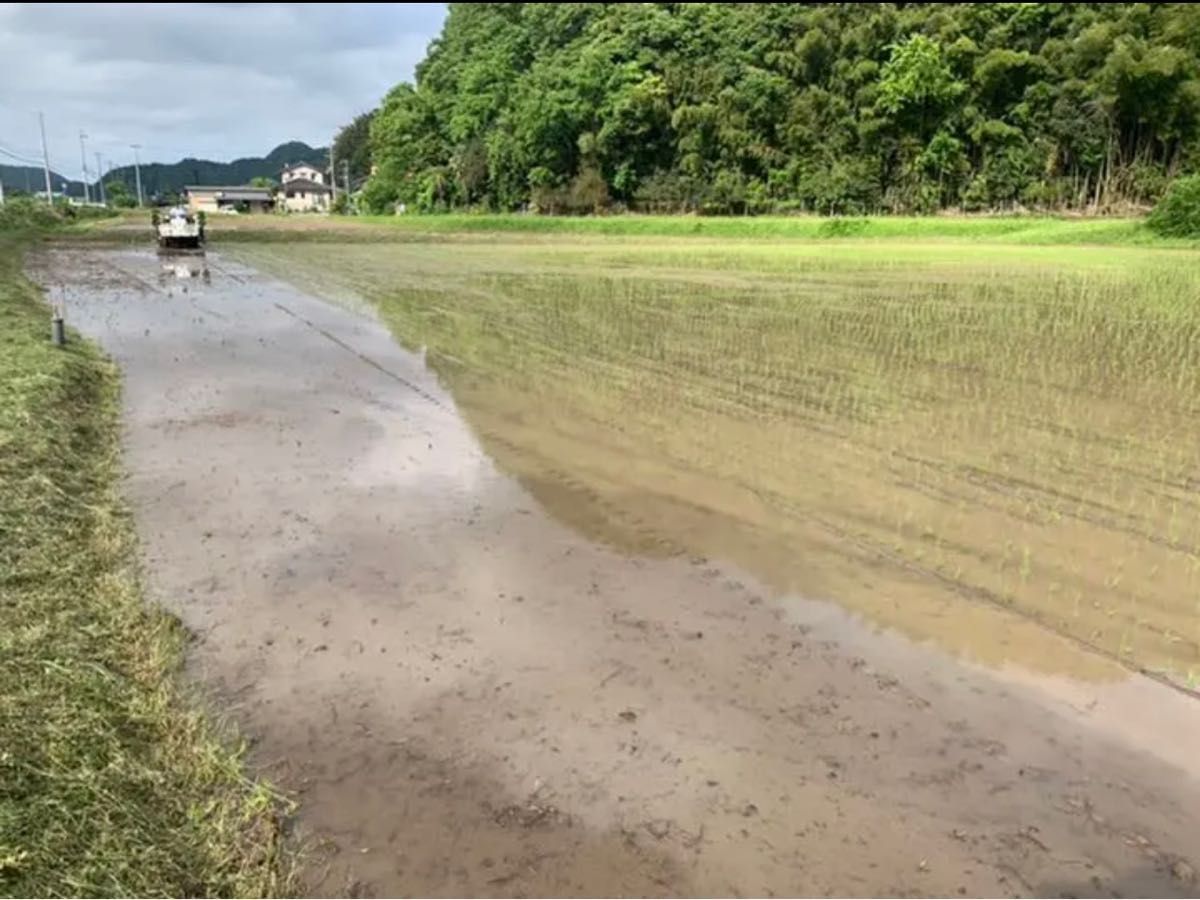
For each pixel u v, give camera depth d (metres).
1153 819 3.35
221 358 11.99
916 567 5.50
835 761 3.68
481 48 64.00
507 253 30.23
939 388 9.89
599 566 5.56
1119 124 40.88
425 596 5.15
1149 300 15.70
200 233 31.72
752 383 10.32
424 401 9.69
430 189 63.69
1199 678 4.28
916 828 3.30
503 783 3.56
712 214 48.06
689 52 51.59
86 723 3.65
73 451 7.32
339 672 4.35
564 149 54.19
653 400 9.62
